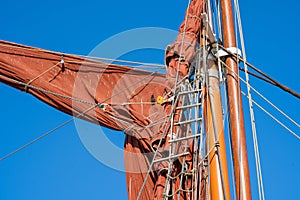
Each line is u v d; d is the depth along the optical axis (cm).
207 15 1420
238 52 1372
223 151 1216
